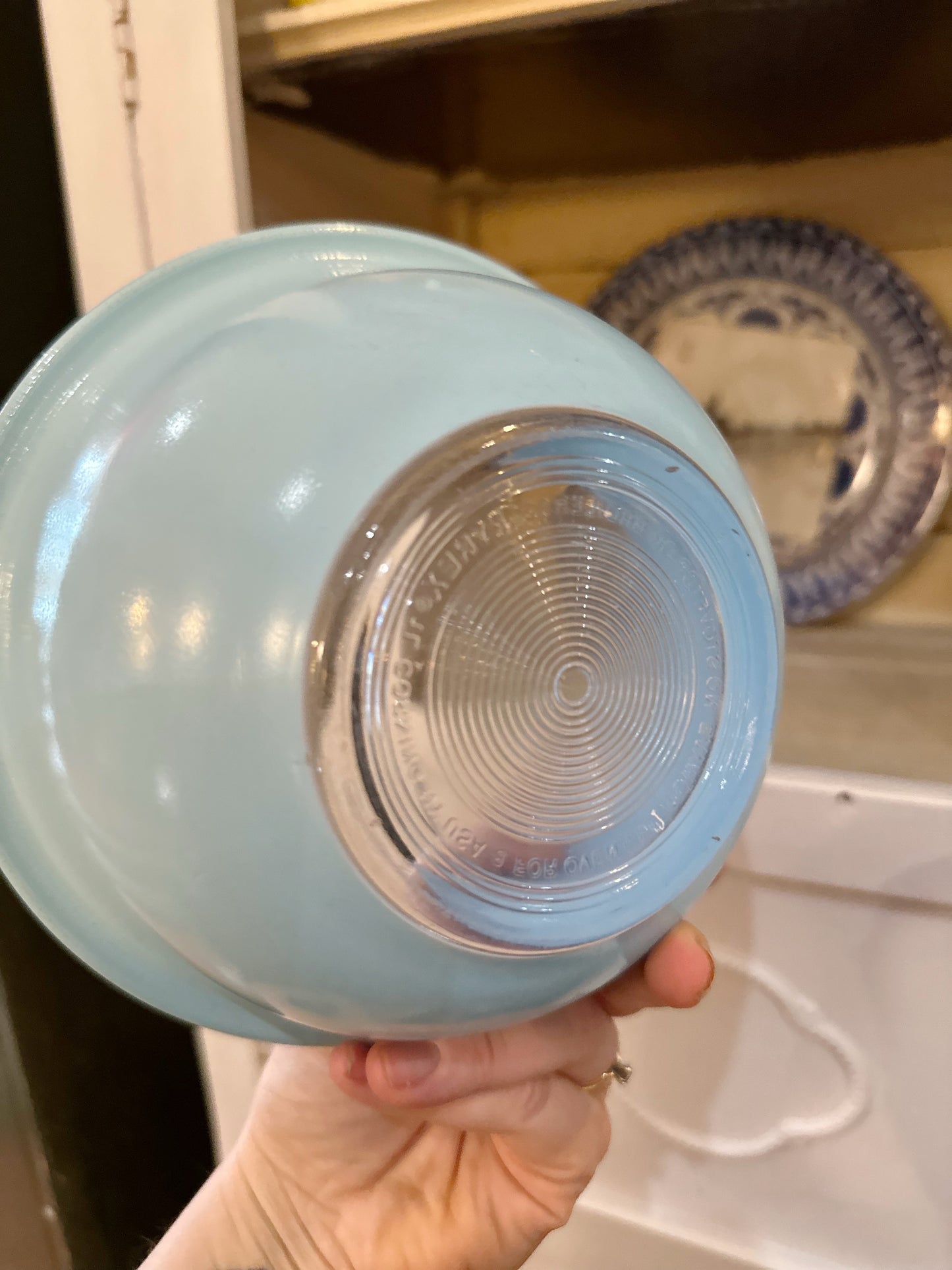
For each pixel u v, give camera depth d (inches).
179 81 15.7
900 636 23.0
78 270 17.5
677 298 23.8
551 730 9.0
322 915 8.6
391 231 11.7
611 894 9.6
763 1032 17.9
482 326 9.3
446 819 8.5
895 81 18.5
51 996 22.7
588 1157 12.4
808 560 23.3
